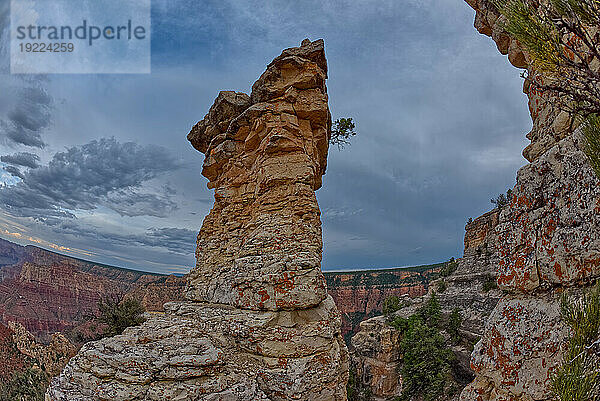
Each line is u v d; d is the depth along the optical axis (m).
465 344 39.69
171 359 9.63
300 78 14.85
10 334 50.75
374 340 50.91
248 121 15.81
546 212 3.89
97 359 9.77
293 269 11.87
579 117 3.63
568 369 2.83
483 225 56.66
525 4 3.56
